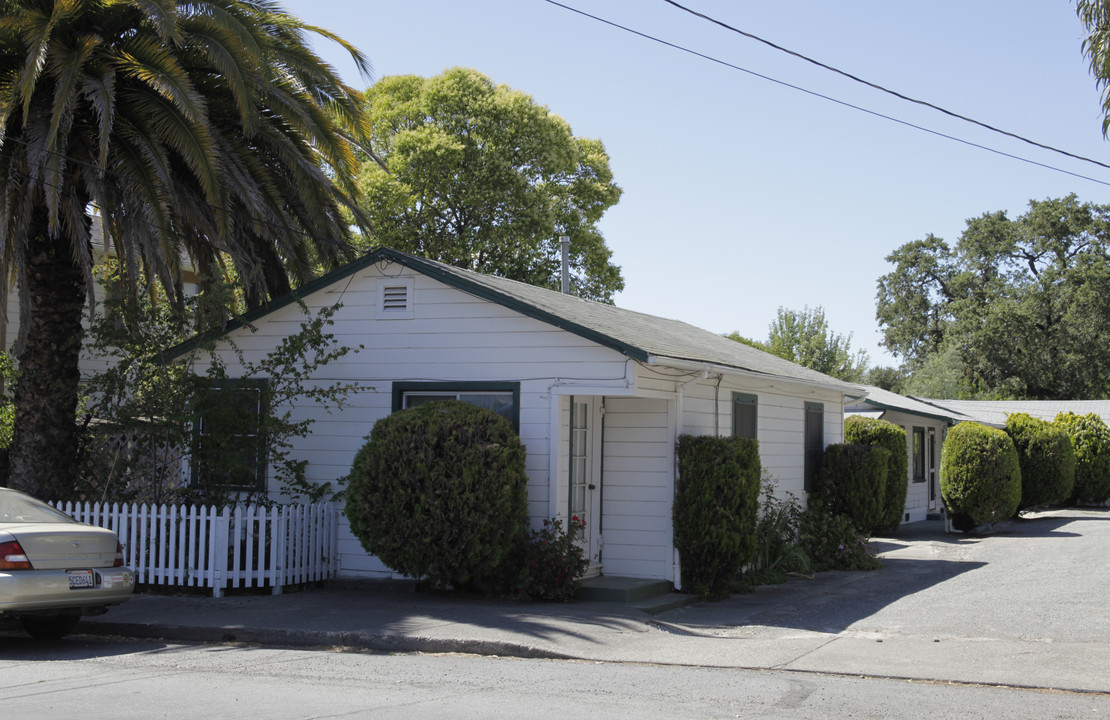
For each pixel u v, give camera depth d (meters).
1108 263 50.56
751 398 15.46
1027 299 51.28
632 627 10.08
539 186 32.09
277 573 12.25
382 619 10.28
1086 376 49.75
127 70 12.73
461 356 12.89
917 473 27.08
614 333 12.30
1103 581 13.37
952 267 56.88
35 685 7.41
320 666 8.38
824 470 17.81
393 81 32.00
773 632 10.18
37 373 13.30
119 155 12.87
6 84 12.95
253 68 13.41
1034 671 8.01
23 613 8.72
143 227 12.92
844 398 21.27
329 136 14.77
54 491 13.16
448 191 29.61
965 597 12.48
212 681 7.63
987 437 21.75
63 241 13.46
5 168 12.63
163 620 10.28
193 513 12.16
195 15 13.16
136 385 13.00
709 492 12.35
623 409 13.10
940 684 7.65
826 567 16.00
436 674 8.00
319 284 13.66
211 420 12.68
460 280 12.80
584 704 6.80
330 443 13.57
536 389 12.39
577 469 12.84
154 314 13.16
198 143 12.70
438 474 11.24
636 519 12.91
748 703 6.89
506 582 11.88
